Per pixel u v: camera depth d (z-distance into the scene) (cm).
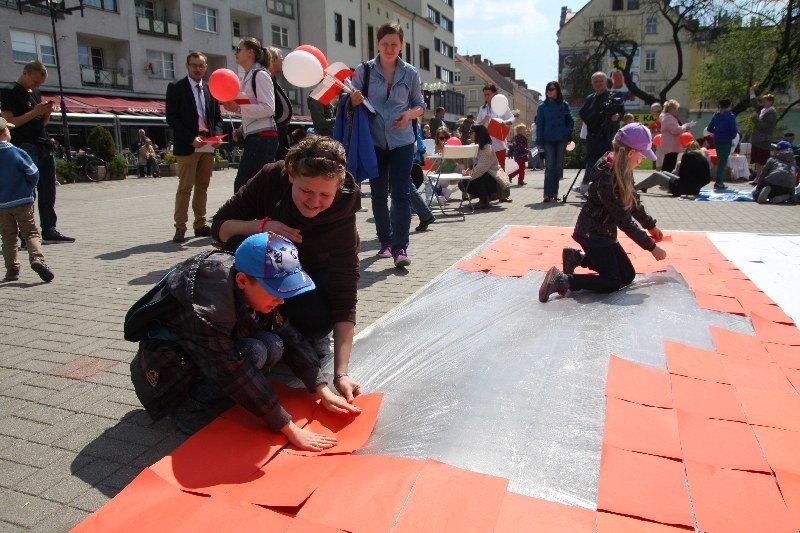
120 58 3083
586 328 342
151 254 625
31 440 241
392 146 523
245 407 227
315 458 219
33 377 303
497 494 190
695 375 284
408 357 311
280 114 636
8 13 2581
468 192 954
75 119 2747
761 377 289
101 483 213
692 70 4844
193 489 199
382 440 232
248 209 296
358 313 398
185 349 230
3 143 492
